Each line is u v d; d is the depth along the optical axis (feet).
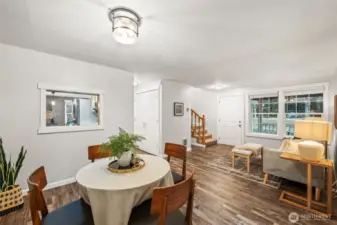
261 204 7.26
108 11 4.76
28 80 7.91
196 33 6.04
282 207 7.02
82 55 8.54
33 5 4.47
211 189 8.71
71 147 9.28
